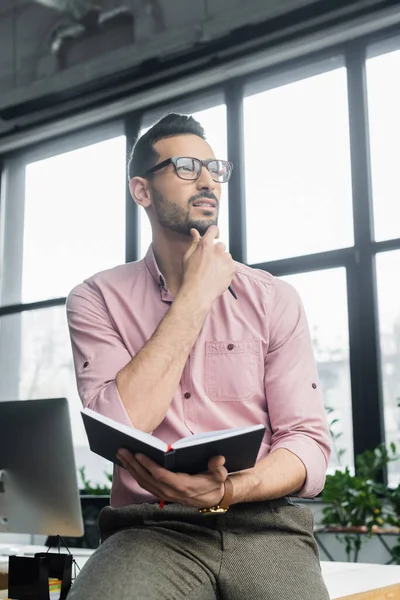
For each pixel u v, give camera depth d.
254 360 1.47
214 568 1.27
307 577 1.29
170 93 5.87
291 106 5.30
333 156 5.02
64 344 6.11
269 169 5.30
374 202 4.82
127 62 5.74
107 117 6.25
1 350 6.44
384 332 4.67
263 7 5.14
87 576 1.22
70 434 1.83
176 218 1.51
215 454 1.16
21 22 6.18
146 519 1.33
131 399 1.33
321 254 4.91
